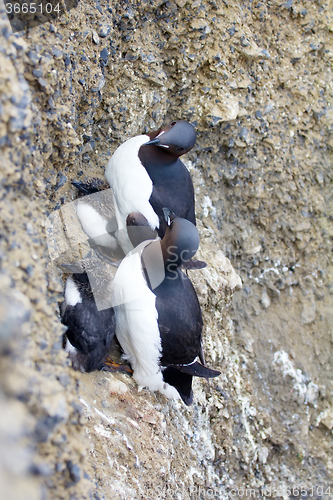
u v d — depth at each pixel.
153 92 7.78
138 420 6.01
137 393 6.33
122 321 5.88
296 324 10.36
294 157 9.62
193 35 7.84
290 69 9.33
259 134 9.14
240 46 8.31
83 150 6.97
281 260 10.14
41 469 2.95
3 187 3.71
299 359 10.21
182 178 6.47
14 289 3.35
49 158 5.37
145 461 5.70
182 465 6.75
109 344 5.71
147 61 7.51
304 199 9.89
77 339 5.34
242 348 9.65
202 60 8.06
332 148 9.98
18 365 3.04
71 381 4.21
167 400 6.91
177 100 8.38
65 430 3.77
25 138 3.95
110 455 5.26
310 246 10.24
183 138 6.04
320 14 9.41
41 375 3.52
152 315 5.64
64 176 5.88
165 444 6.24
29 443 2.98
